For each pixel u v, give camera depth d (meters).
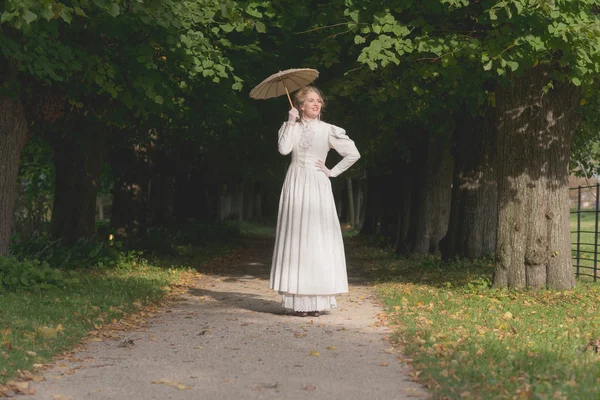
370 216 40.34
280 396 5.38
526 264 13.40
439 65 13.15
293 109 9.75
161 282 14.25
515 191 13.43
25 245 17.03
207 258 23.08
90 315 9.26
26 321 8.28
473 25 13.37
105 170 28.31
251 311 10.31
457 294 12.75
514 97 13.31
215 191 39.75
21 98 12.71
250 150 26.81
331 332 8.30
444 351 6.91
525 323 9.23
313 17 14.42
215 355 6.96
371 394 5.46
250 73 16.67
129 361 6.67
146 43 13.02
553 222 13.33
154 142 22.48
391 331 8.43
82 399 5.29
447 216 24.77
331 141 9.71
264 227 56.84
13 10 8.39
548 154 13.33
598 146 24.78
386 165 28.69
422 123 20.27
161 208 27.94
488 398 5.15
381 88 15.33
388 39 12.34
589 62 11.47
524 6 11.10
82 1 10.23
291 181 9.73
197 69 14.08
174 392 5.50
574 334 8.36
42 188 24.92
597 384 5.54
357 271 19.86
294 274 9.54
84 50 12.48
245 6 14.53
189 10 13.14
